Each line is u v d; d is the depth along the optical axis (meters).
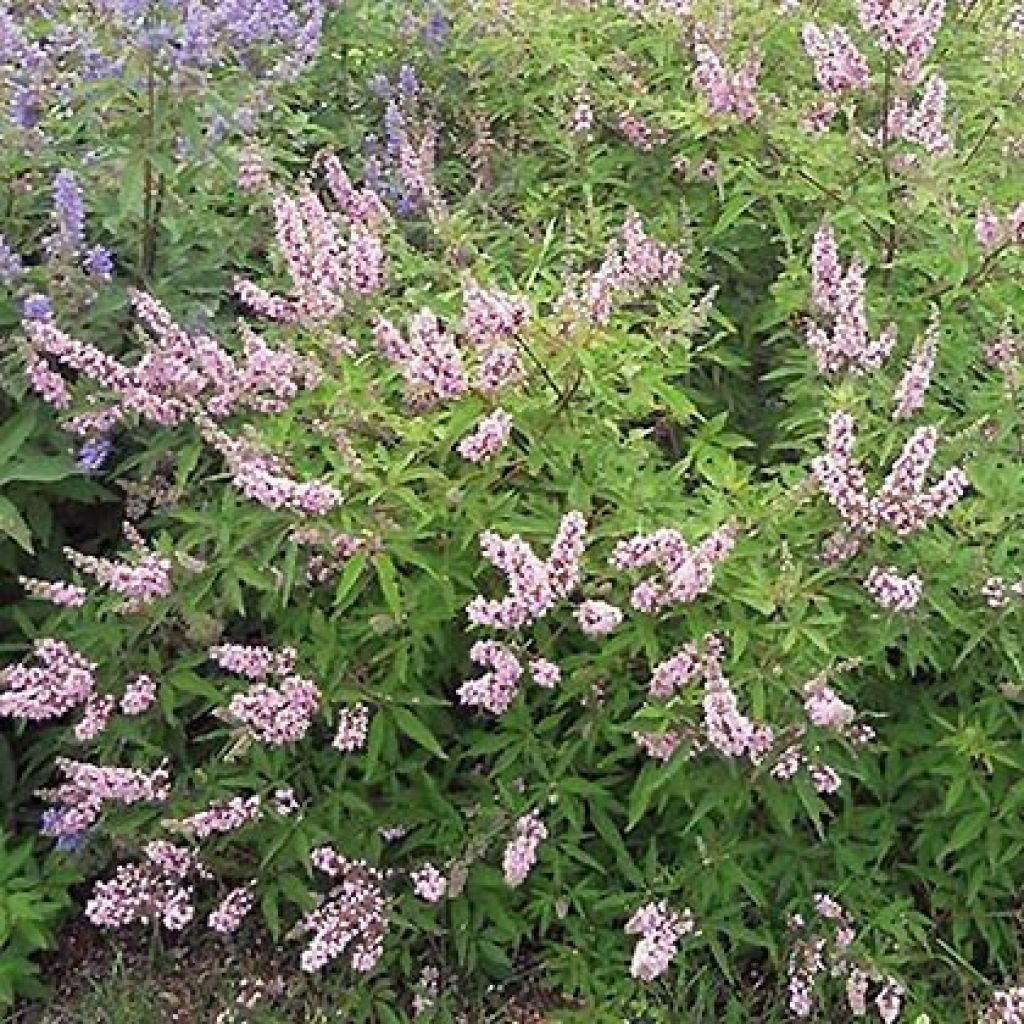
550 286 1.77
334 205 2.01
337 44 2.49
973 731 1.62
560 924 1.71
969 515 1.64
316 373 1.66
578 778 1.63
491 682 1.55
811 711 1.51
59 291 1.77
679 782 1.60
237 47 2.12
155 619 1.62
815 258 1.78
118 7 1.78
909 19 1.87
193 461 1.68
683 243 1.98
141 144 1.84
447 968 1.69
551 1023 1.62
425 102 2.47
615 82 2.18
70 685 1.60
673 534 1.51
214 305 1.88
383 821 1.67
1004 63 2.17
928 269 1.90
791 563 1.56
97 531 1.93
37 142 1.84
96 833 1.70
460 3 2.47
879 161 1.96
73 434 1.81
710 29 2.10
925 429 1.52
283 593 1.59
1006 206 2.01
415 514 1.60
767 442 2.01
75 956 1.77
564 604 1.62
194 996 1.71
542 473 1.66
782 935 1.67
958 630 1.68
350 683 1.62
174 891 1.64
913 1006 1.64
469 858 1.61
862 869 1.67
